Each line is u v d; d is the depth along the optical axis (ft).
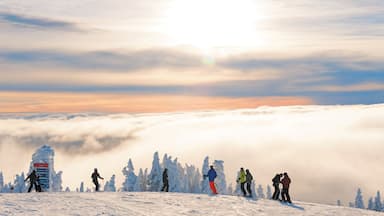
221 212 85.51
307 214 89.92
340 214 92.99
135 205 87.66
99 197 96.32
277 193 111.65
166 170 127.44
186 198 102.83
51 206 79.77
